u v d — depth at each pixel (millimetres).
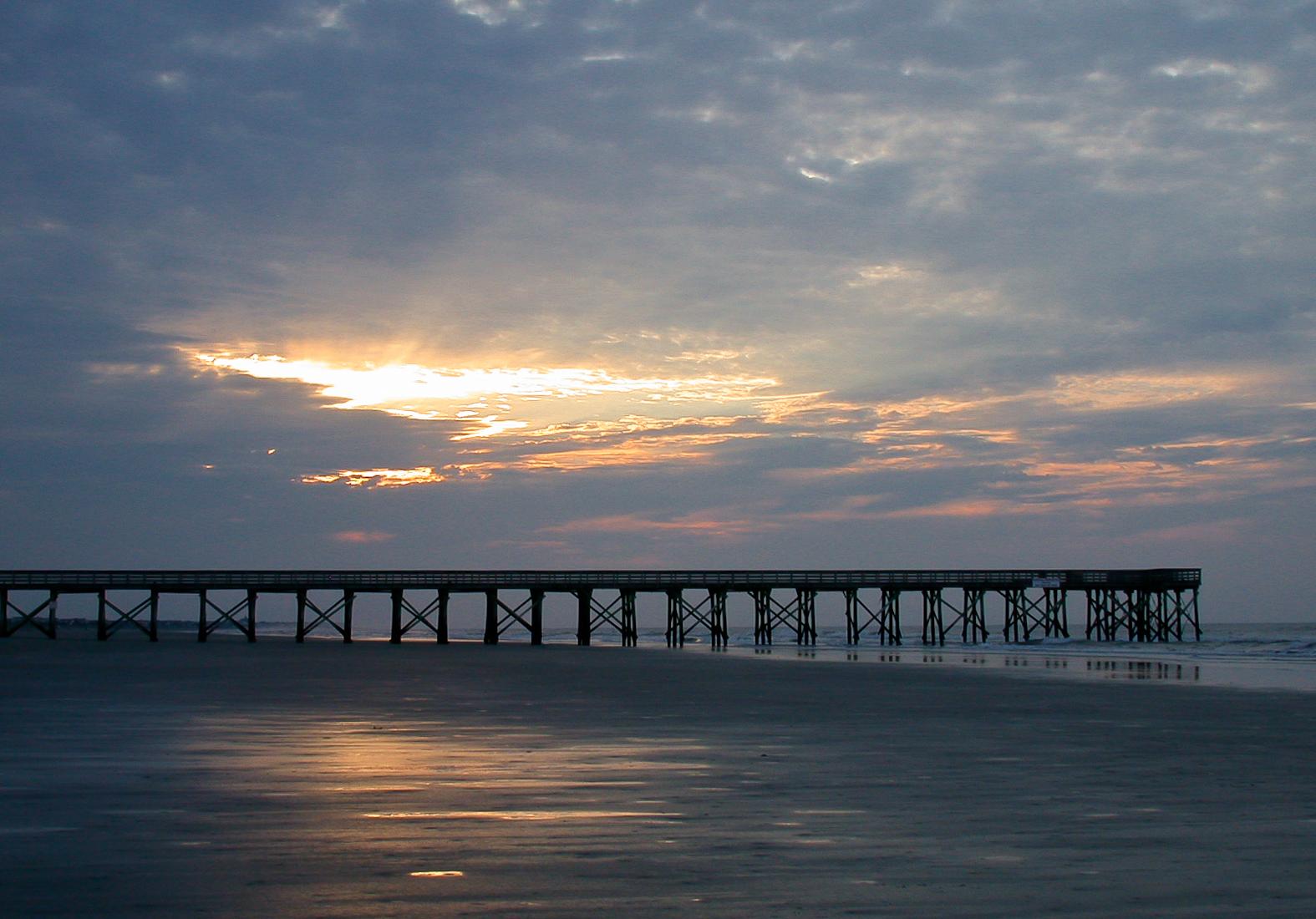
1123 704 23500
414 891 7855
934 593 73188
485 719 19562
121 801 11180
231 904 7504
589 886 7992
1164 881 8148
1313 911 7383
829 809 10953
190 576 66812
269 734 17109
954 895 7750
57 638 68062
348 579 67938
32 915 7230
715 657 49781
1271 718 20406
